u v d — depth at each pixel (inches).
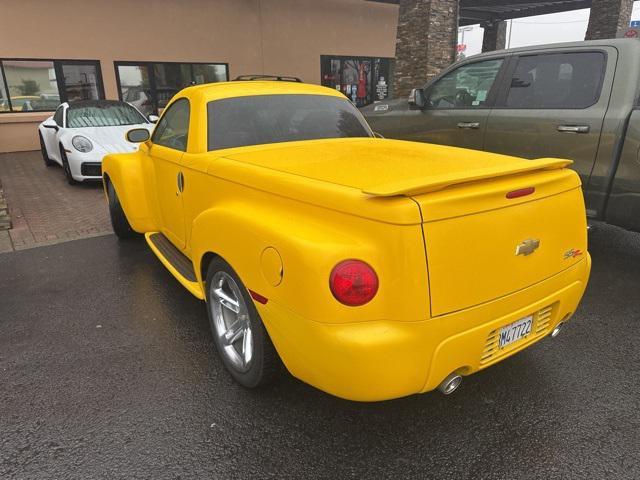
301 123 145.3
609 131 166.1
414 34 451.5
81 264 194.9
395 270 76.4
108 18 498.9
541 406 105.0
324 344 78.7
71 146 327.9
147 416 103.3
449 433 97.3
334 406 105.4
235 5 571.5
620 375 115.8
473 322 83.8
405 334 78.0
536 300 93.4
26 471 89.3
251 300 96.7
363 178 91.2
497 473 87.4
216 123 133.6
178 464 90.4
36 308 156.2
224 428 99.3
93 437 97.6
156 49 531.5
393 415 102.7
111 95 515.8
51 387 114.3
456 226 79.3
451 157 112.0
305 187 89.4
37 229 244.2
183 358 125.3
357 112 161.8
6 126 484.7
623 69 167.8
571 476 86.4
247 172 104.2
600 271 179.8
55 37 478.9
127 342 134.0
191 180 129.1
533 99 192.9
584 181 176.1
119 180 178.9
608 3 577.9
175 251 158.4
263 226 89.3
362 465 89.6
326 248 78.0
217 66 578.2
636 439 94.9
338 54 669.3
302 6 620.4
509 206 85.7
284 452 92.9
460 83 222.8
